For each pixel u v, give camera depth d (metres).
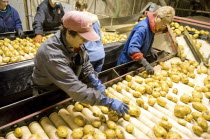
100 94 1.21
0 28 3.23
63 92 1.55
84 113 1.38
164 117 1.40
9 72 2.07
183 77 2.09
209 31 3.66
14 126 1.14
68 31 1.05
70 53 1.20
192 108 1.60
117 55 3.62
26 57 2.50
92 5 6.13
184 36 3.42
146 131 1.28
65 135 1.15
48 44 1.09
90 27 1.04
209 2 6.40
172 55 2.84
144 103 1.57
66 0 5.29
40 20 3.06
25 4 4.80
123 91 1.74
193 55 3.04
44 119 1.27
